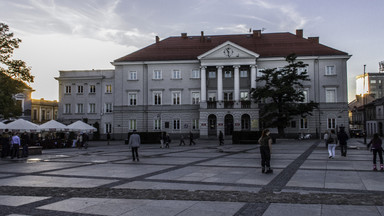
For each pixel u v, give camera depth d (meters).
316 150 27.55
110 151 29.53
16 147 22.64
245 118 56.78
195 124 58.47
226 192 9.78
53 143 36.34
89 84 62.34
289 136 56.59
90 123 61.66
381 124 80.12
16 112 34.56
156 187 10.79
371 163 17.28
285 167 15.83
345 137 21.42
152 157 22.42
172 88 59.25
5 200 8.91
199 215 7.27
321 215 7.07
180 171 14.70
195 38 65.75
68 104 62.81
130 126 59.78
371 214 7.07
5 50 31.03
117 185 11.27
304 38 61.72
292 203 8.20
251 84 55.78
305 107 49.22
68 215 7.35
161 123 59.16
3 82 30.86
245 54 55.94
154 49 62.56
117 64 60.44
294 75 50.00
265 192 9.74
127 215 7.32
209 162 18.56
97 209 7.86
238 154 24.53
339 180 11.82
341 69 56.22
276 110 51.03
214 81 58.81
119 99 60.47
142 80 60.25
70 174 14.20
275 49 59.31
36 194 9.72
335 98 56.22
